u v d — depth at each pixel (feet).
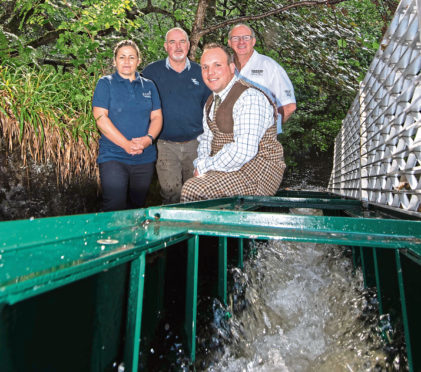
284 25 23.79
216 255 4.84
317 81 28.43
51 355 2.03
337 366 4.19
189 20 22.89
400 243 3.29
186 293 3.87
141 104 9.64
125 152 9.61
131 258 2.61
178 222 4.16
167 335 3.51
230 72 7.56
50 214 10.18
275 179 8.08
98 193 11.86
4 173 9.12
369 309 4.72
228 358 4.21
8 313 1.72
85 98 11.90
